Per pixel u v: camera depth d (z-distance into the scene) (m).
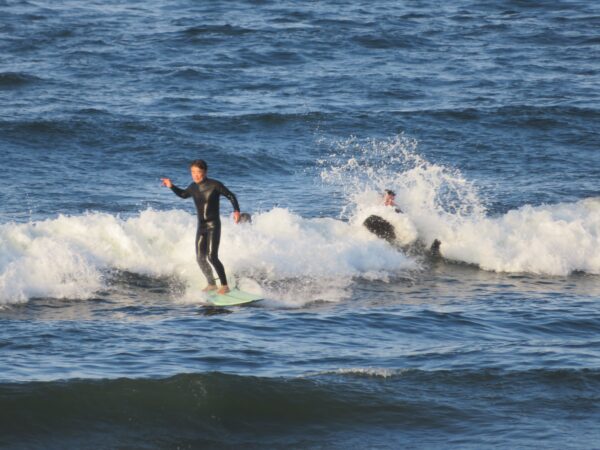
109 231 53.84
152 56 128.12
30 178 76.44
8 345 40.25
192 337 42.25
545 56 135.00
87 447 32.25
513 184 78.06
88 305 46.94
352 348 41.31
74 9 160.75
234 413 34.59
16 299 46.94
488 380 37.59
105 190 73.94
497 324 45.56
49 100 102.25
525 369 38.72
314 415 34.69
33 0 167.50
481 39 145.62
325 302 48.81
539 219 62.31
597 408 35.47
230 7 166.62
